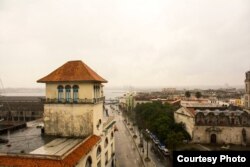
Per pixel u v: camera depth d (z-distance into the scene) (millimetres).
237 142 85312
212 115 86438
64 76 43969
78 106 42625
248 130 85500
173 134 75062
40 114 107125
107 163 51438
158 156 72250
